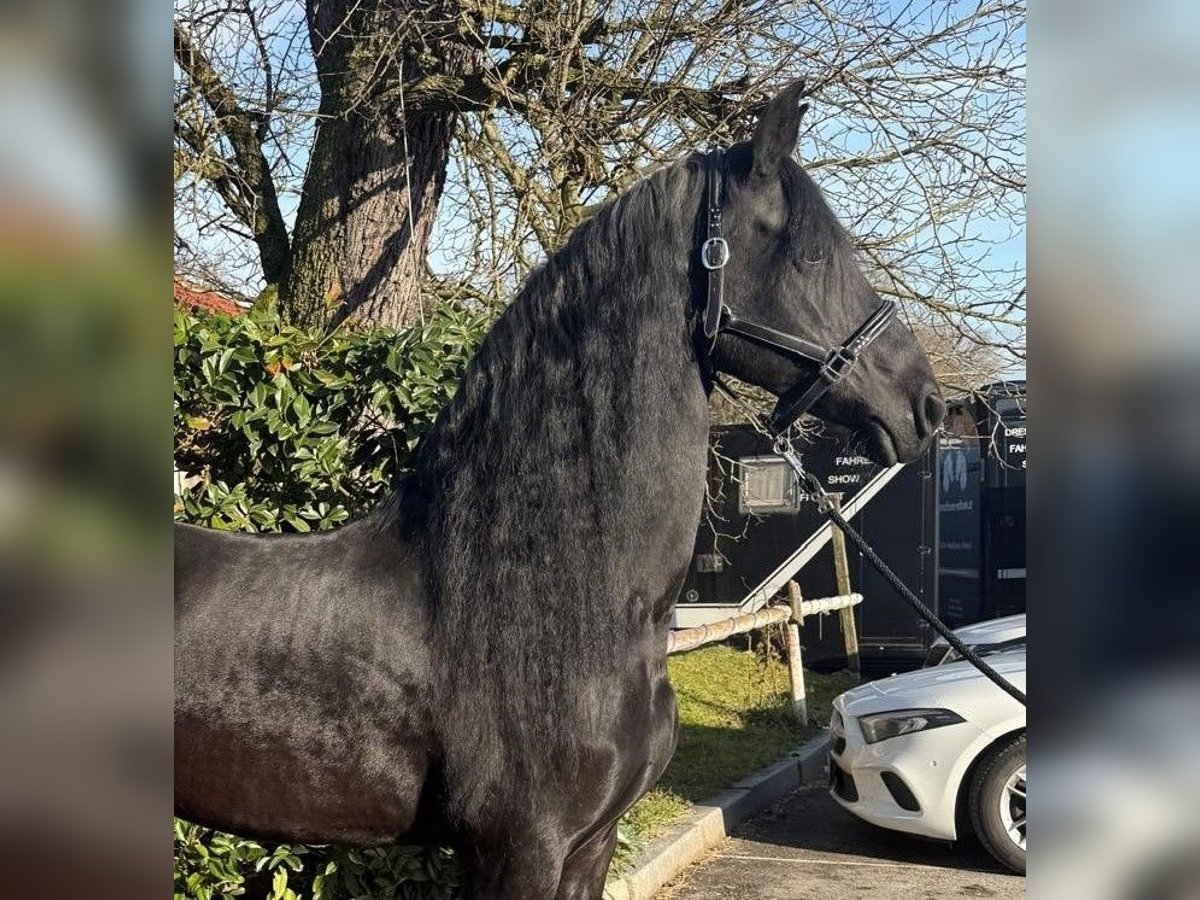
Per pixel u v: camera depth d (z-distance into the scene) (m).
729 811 5.15
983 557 9.93
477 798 2.03
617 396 2.10
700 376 2.19
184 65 5.47
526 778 2.00
